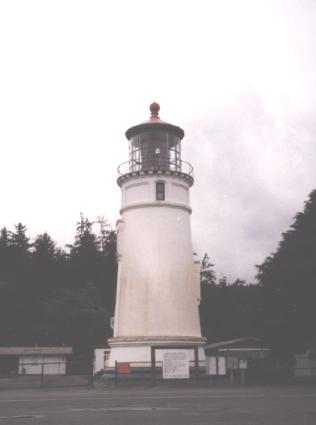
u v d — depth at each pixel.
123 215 38.00
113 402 19.19
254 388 28.06
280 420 13.23
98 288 82.88
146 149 37.84
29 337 76.44
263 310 42.47
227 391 25.02
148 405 17.69
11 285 77.94
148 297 35.34
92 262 87.75
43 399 21.23
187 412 15.27
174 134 38.50
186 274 36.53
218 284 84.44
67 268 87.00
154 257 35.91
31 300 80.56
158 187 37.12
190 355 33.59
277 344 41.31
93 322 68.44
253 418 13.68
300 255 40.91
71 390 28.53
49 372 60.50
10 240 95.00
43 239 89.44
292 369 40.22
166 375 31.05
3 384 37.50
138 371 33.22
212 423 12.71
